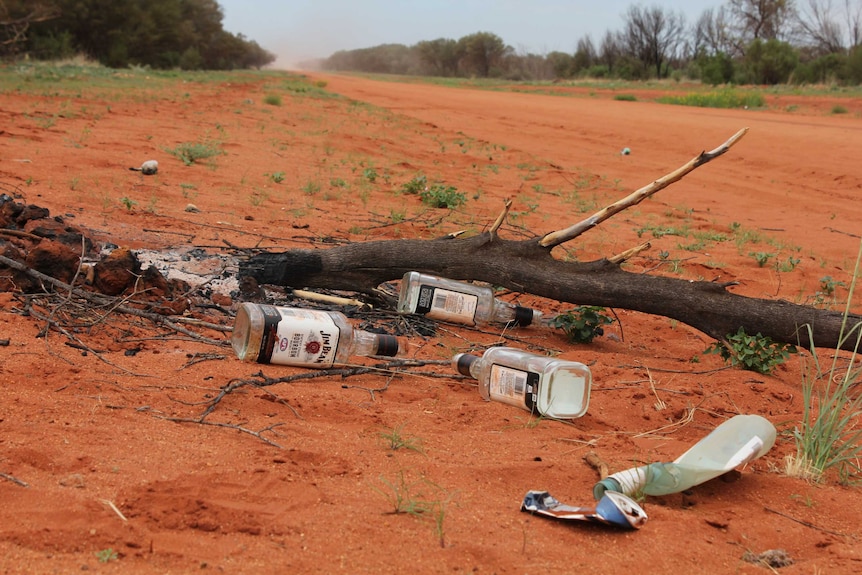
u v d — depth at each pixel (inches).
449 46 3740.2
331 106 932.6
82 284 208.8
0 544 97.7
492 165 608.1
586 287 225.9
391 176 515.2
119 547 100.0
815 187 585.0
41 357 163.8
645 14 2198.6
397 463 134.0
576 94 1542.8
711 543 117.2
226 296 223.8
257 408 154.0
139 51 1704.0
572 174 591.5
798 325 213.6
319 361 179.2
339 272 235.0
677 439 161.6
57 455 121.9
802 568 111.6
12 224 239.5
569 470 137.6
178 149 490.0
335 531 108.9
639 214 470.6
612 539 114.6
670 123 914.1
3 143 439.2
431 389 177.9
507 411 166.1
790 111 1114.7
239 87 1130.0
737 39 2258.9
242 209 358.3
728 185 586.2
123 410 143.4
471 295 229.6
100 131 536.4
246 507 113.3
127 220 298.7
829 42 2094.0
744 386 201.0
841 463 149.9
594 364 209.6
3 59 1230.3
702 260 364.8
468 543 108.7
